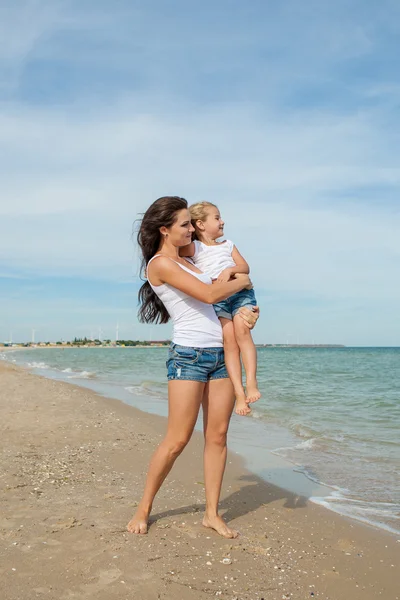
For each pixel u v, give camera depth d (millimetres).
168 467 3668
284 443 7430
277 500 4750
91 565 3074
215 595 2830
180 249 3914
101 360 42375
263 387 15992
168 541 3506
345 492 5062
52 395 12438
